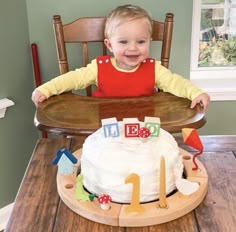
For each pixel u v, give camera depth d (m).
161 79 1.60
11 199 2.00
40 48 1.94
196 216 0.95
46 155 1.25
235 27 2.07
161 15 1.86
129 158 0.94
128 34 1.54
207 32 2.07
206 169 1.15
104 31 1.67
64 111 1.33
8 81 1.85
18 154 1.99
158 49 1.92
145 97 1.43
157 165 0.94
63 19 1.88
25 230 0.92
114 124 1.00
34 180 1.11
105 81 1.64
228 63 2.12
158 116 1.27
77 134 1.19
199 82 2.05
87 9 1.86
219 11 2.03
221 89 1.99
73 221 0.94
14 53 1.86
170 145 1.00
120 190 0.94
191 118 1.25
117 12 1.56
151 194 0.95
